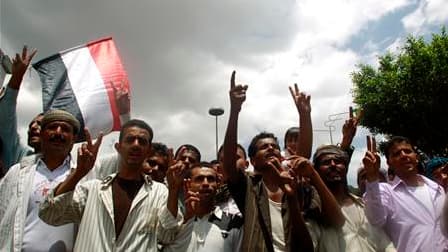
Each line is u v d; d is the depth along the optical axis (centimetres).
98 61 605
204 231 411
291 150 541
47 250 365
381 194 413
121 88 595
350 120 483
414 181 434
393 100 1589
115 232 333
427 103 1511
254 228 365
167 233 340
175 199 341
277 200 404
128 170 359
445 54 1495
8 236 367
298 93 468
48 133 405
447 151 1562
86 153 328
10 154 464
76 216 348
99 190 351
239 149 538
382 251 387
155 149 489
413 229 399
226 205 473
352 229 387
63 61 597
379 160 394
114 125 575
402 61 1639
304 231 352
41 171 403
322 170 412
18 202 378
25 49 466
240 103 403
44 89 577
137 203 346
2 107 453
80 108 566
